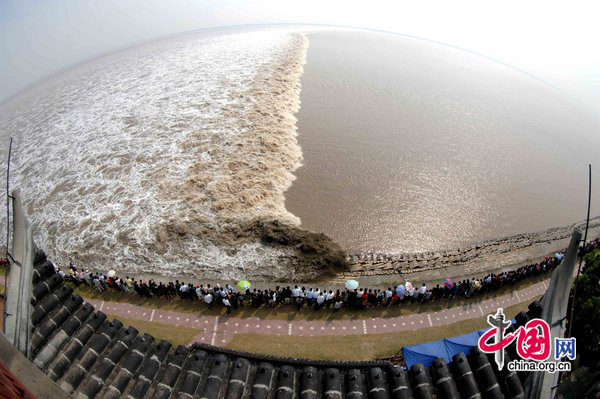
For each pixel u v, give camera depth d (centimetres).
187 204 4262
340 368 2009
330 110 6438
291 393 1894
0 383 1084
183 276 3559
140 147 5216
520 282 3466
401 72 8419
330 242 3841
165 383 1898
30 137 5722
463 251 3975
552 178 5284
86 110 6322
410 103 6994
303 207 4331
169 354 2078
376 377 1905
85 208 4322
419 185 4819
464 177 5062
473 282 3284
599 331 2509
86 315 2075
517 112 7225
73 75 7912
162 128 5606
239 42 9319
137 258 3744
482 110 7062
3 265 3553
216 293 3019
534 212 4597
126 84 7200
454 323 3053
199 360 1998
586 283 2609
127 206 4294
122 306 3089
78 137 5553
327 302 3089
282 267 3625
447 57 10044
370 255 3850
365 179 4841
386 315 3075
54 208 4359
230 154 5003
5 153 5416
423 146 5653
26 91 7550
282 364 2023
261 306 3105
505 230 4300
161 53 8762
